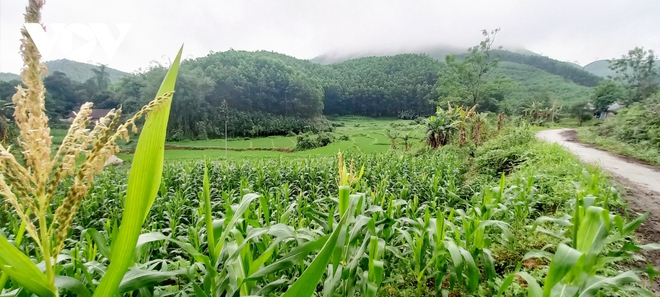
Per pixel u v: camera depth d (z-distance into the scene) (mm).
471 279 2332
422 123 19172
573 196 4688
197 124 53406
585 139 18344
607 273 2639
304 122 68500
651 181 7129
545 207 4840
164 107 942
